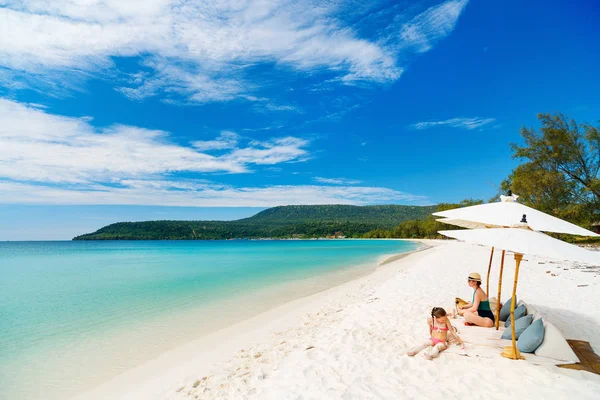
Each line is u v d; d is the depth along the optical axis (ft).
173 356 24.61
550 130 111.14
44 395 19.17
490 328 22.38
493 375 15.72
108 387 19.93
